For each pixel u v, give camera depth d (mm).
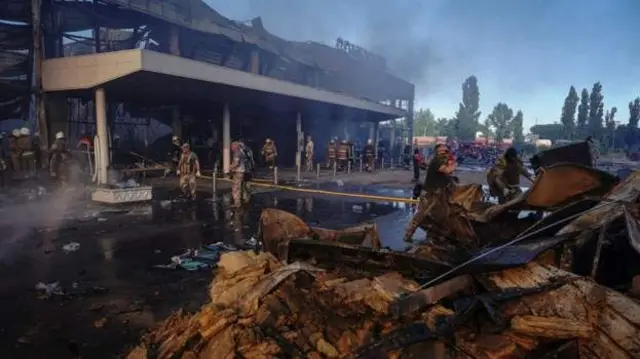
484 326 2576
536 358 2361
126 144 21328
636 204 3881
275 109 25031
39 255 6191
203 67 15219
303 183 17781
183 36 22406
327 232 4719
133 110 21828
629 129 61938
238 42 24359
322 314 2920
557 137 76250
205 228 8273
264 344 2664
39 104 14883
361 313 2885
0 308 4215
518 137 81875
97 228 8109
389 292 3016
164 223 8727
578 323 2441
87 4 17219
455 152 39344
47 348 3424
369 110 27625
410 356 2396
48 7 15797
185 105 21781
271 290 3135
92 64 13578
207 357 2646
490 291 2904
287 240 4223
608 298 2639
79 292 4652
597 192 4766
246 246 6797
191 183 12156
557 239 3592
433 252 4152
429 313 2766
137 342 3518
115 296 4578
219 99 19094
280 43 29047
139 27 20375
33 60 15164
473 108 81188
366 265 3771
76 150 15211
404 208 11359
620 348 2324
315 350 2609
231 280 3451
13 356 3289
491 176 8203
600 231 3578
